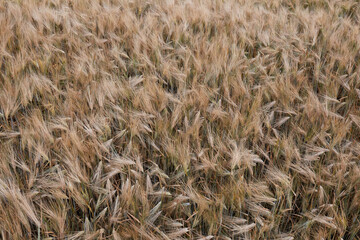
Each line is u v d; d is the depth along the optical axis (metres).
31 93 1.98
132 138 1.79
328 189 1.67
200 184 1.70
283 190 1.62
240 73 2.28
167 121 1.83
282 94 2.11
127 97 2.02
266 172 1.74
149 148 1.80
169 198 1.57
